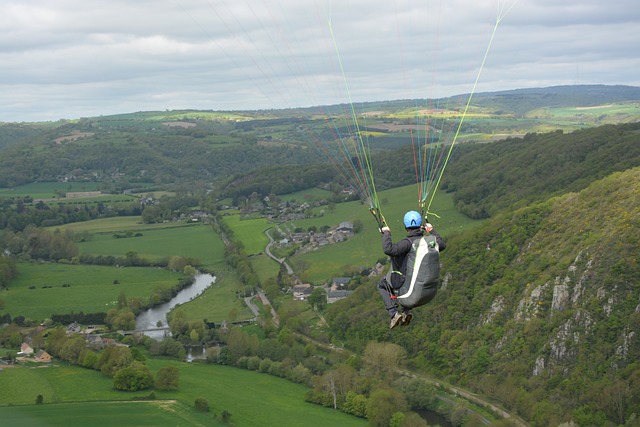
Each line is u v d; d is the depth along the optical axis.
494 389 73.25
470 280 91.88
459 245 98.38
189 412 70.75
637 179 88.06
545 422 65.25
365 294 103.94
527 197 118.81
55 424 65.94
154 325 111.25
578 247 83.44
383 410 67.94
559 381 70.62
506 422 65.31
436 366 81.62
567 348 73.00
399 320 17.22
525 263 88.75
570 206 92.88
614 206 86.25
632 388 64.00
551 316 78.19
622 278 74.62
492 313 84.19
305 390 79.81
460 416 68.31
